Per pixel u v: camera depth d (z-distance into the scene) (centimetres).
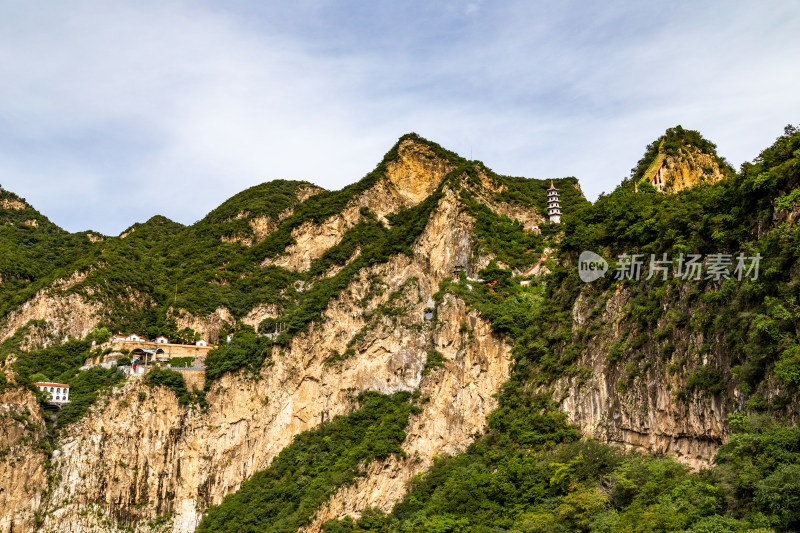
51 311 19125
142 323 19700
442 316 16138
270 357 17750
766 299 8531
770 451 7650
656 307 10750
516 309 15462
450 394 15112
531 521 10225
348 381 17250
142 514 15812
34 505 14875
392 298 18175
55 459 15450
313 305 18612
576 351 12488
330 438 16112
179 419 16750
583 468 10512
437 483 13438
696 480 8650
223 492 16512
